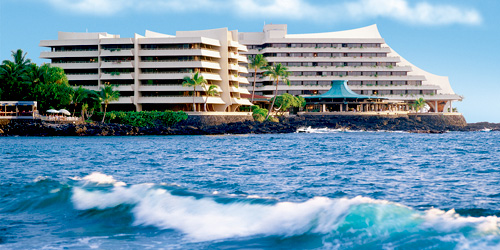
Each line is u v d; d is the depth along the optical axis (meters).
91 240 16.30
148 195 21.98
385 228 14.77
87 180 28.75
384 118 161.00
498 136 126.19
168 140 96.75
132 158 52.50
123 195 22.38
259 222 17.06
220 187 28.75
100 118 131.00
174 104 140.25
